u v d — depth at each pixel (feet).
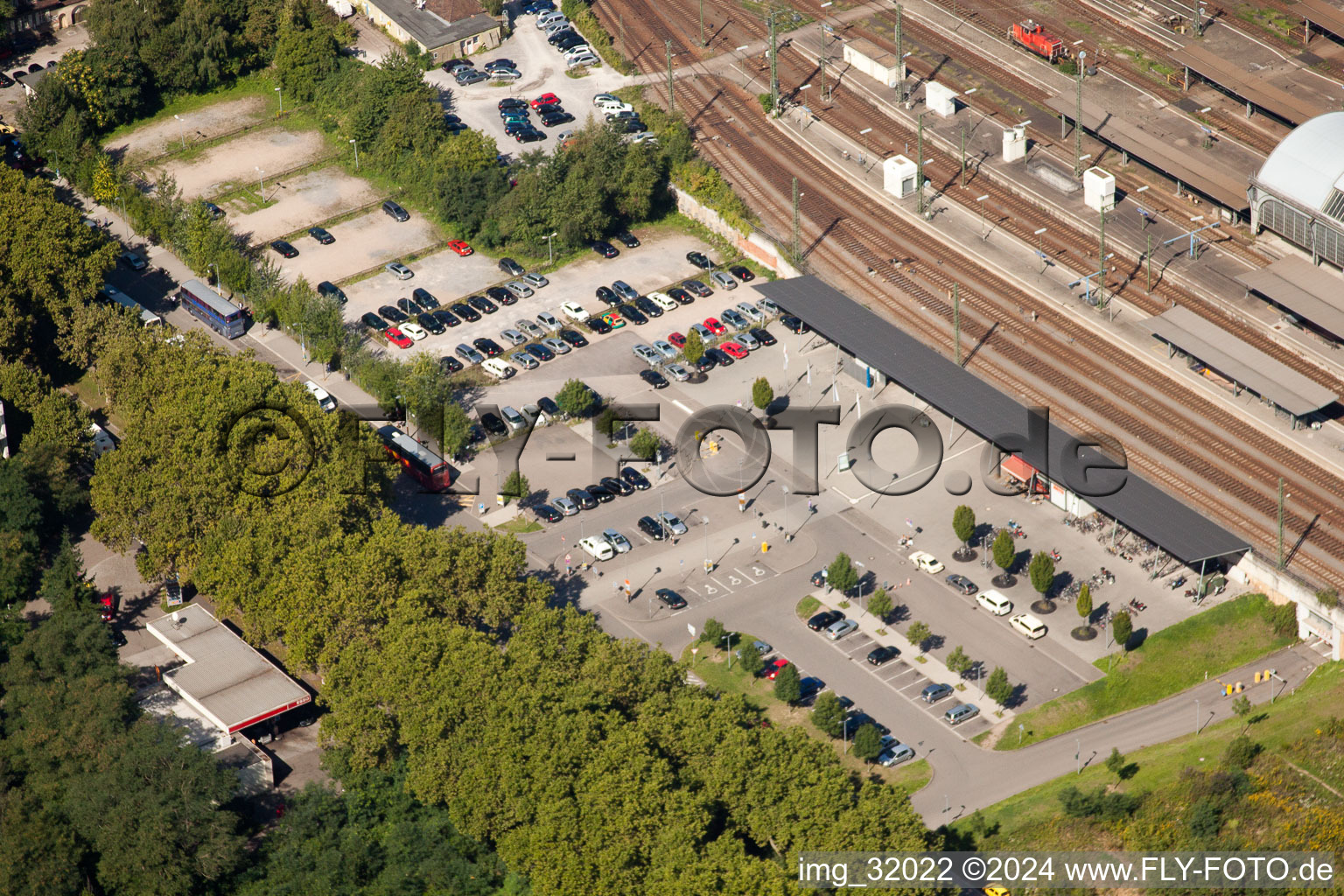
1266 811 619.67
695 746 614.75
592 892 569.64
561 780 593.01
